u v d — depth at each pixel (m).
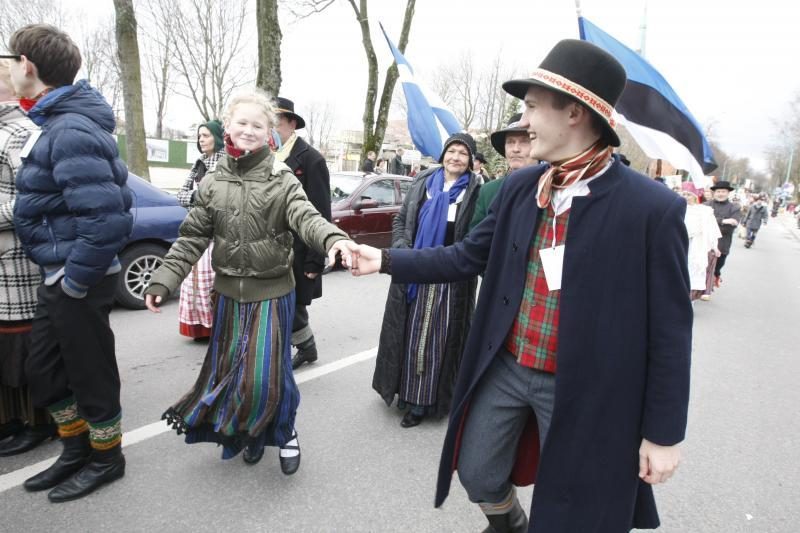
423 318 3.08
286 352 2.41
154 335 4.48
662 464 1.39
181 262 2.29
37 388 2.25
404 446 2.97
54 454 2.65
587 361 1.42
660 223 1.36
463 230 3.00
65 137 1.99
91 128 2.06
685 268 1.38
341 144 41.75
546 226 1.56
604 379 1.41
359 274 1.84
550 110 1.44
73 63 2.13
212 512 2.31
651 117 3.55
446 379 3.16
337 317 5.41
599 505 1.45
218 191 2.27
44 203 2.06
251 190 2.24
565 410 1.45
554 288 1.51
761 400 4.04
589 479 1.45
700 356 5.07
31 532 2.12
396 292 3.15
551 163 1.53
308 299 3.75
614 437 1.43
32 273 2.37
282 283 2.38
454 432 1.77
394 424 3.22
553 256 1.51
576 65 1.37
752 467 3.02
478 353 1.72
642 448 1.43
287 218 2.25
